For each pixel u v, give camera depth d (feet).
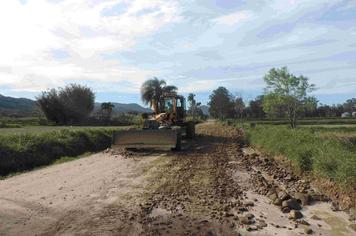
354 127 170.30
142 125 80.79
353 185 30.99
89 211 27.84
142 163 51.93
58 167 49.42
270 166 48.24
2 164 48.26
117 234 22.97
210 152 64.23
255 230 23.84
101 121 211.61
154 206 29.14
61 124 202.39
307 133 61.57
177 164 50.62
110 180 39.47
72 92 209.15
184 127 88.07
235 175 42.14
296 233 23.43
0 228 24.12
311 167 41.32
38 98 205.16
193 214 27.04
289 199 29.76
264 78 176.76
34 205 29.55
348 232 23.72
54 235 22.82
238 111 358.64
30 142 57.82
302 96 171.32
